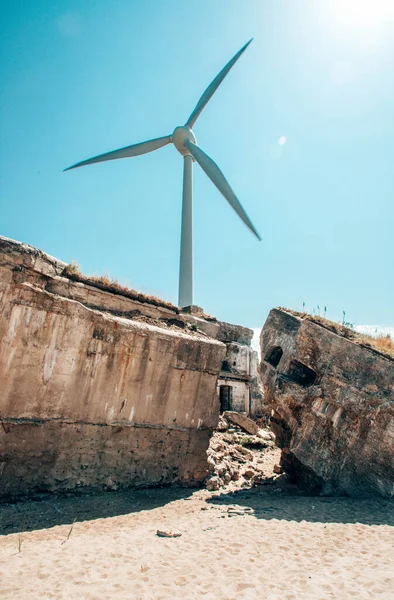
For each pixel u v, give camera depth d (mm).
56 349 8602
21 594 4242
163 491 9961
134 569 5023
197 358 11359
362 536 6594
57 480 8391
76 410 8812
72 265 9992
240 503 9172
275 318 12508
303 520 7566
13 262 8312
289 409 11102
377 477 9648
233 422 17766
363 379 10344
